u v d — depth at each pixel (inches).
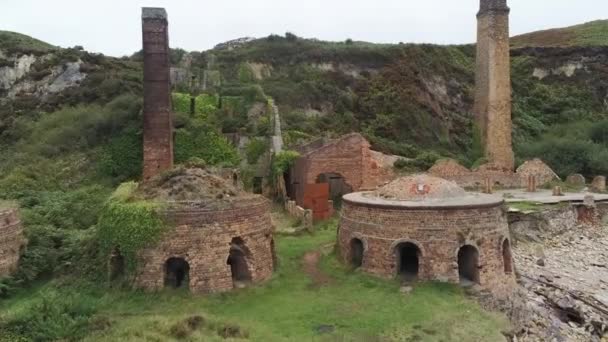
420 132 2662.4
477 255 844.6
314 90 2689.5
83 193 1227.9
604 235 1411.2
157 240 770.8
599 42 3462.1
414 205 851.4
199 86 2154.3
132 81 2219.5
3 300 776.9
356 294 801.6
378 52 3056.1
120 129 1640.0
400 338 666.8
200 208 783.1
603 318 907.4
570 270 1149.1
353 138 1525.6
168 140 1449.3
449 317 724.0
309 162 1481.3
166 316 691.4
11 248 822.5
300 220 1255.5
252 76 2792.8
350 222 930.1
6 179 1446.9
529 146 2404.0
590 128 2610.7
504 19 1974.7
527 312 851.4
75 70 2389.3
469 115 3016.7
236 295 780.6
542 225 1343.5
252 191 1589.6
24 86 2386.8
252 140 1697.8
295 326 690.8
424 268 840.3
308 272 912.3
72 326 631.2
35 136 1824.6
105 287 792.3
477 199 920.3
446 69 3181.6
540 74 3302.2
